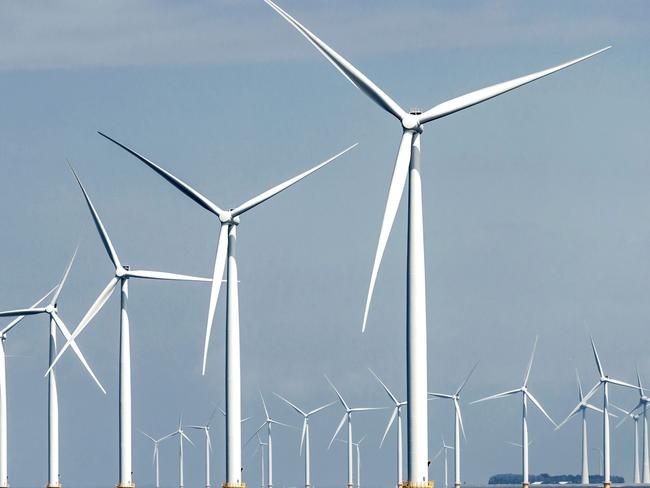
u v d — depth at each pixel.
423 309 140.62
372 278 140.38
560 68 142.88
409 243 141.12
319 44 145.00
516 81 142.75
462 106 142.50
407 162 142.62
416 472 139.12
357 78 144.50
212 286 177.50
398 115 142.88
